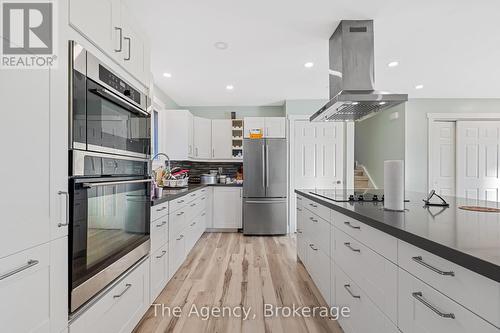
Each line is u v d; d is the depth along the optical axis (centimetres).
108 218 146
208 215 489
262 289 251
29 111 95
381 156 573
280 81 397
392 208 162
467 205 189
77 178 121
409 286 105
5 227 85
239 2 208
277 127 491
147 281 199
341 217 180
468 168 499
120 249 159
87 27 132
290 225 489
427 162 499
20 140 92
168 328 189
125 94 169
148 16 227
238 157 516
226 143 517
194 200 372
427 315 94
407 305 106
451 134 507
